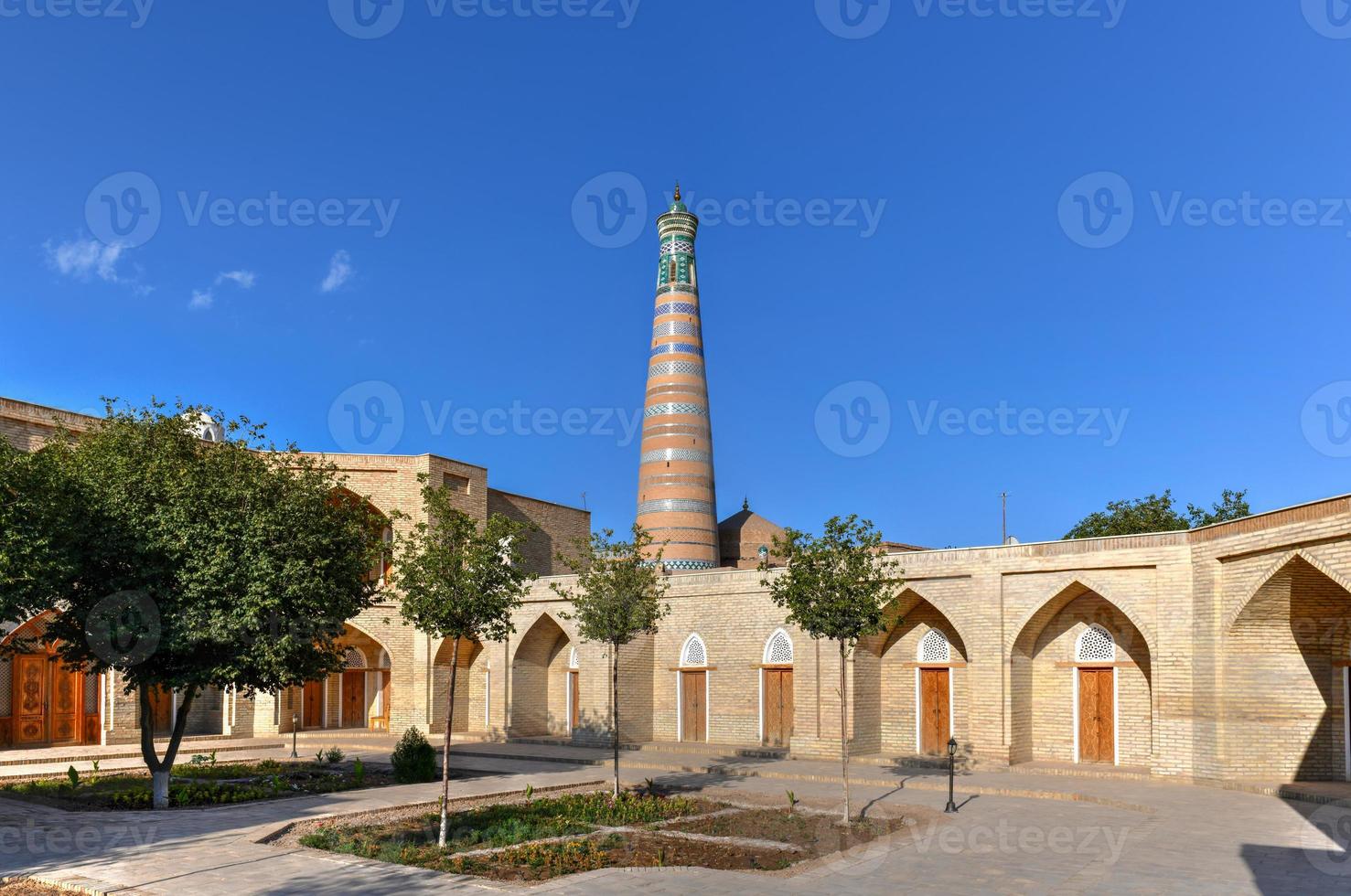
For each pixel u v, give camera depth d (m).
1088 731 21.56
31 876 11.05
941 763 21.86
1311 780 18.30
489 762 24.48
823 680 24.00
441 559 14.07
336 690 31.98
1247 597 18.11
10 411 23.73
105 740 25.34
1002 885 10.97
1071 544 20.98
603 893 10.30
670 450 39.72
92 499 15.95
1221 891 10.52
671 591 28.22
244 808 15.82
